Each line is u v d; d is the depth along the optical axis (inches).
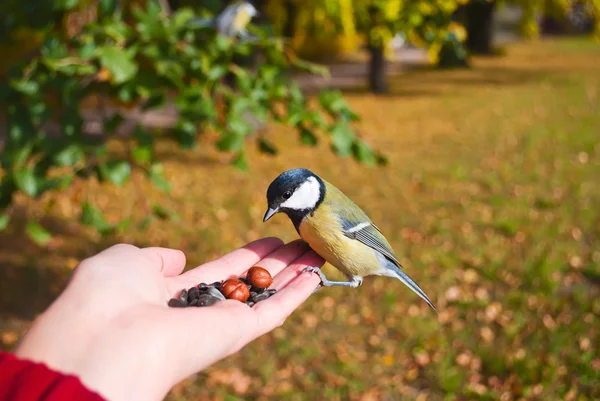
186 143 30.5
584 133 93.0
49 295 43.3
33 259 48.2
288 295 20.5
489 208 60.0
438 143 87.0
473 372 34.9
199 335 16.7
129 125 74.7
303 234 25.6
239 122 30.2
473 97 124.3
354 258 25.9
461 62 167.9
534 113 109.1
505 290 43.3
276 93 31.1
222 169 72.5
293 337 38.4
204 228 54.7
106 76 29.2
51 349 15.1
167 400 33.1
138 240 51.8
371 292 43.6
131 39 30.2
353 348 37.4
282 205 24.9
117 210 58.6
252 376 35.2
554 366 34.3
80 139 30.1
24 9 33.4
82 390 12.6
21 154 29.3
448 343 37.3
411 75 156.8
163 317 16.4
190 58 30.2
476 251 49.4
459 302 41.4
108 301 16.3
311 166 74.4
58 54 29.5
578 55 201.2
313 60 177.0
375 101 118.7
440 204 61.3
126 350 15.5
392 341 37.9
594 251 49.6
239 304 19.1
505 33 279.4
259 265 24.9
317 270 25.0
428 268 46.7
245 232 54.1
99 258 17.8
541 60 188.2
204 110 30.0
